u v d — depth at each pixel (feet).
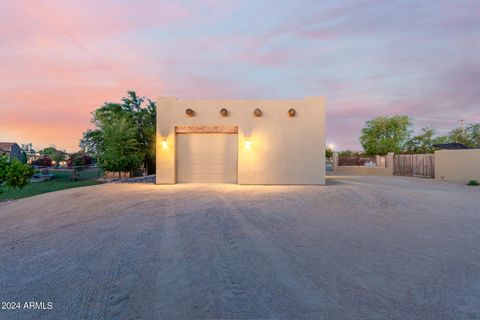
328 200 26.58
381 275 10.26
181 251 12.91
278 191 32.50
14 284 9.62
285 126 39.37
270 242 14.24
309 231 16.28
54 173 84.07
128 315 7.68
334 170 78.43
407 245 13.74
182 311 7.89
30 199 27.32
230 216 20.07
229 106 39.70
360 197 28.35
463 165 49.11
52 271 10.71
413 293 8.90
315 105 39.27
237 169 40.19
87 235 15.53
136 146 62.69
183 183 40.09
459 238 14.92
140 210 22.06
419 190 34.55
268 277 10.11
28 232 16.20
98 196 28.63
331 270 10.72
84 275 10.35
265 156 39.37
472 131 82.89
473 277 10.12
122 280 9.91
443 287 9.32
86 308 8.05
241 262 11.55
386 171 66.28
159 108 39.70
